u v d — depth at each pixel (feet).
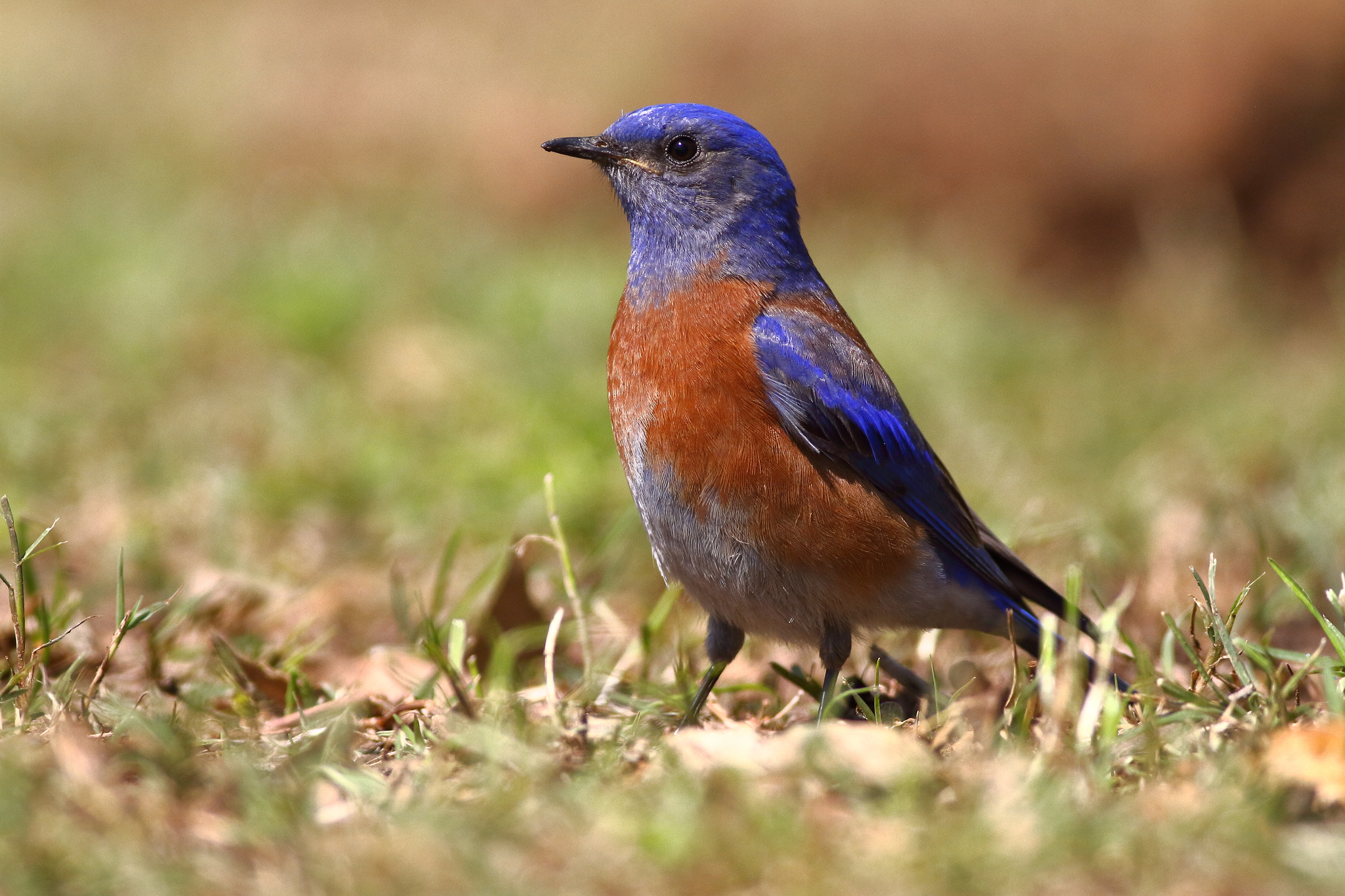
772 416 26.61
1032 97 80.79
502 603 30.55
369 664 29.30
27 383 52.31
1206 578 36.42
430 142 92.68
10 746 20.59
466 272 63.57
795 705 28.07
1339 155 75.61
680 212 29.14
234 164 90.53
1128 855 17.31
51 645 25.48
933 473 28.17
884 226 76.54
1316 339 67.92
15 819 17.70
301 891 16.76
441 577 31.76
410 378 52.75
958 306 62.49
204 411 49.03
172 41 110.83
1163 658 25.00
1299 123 76.48
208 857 17.67
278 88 99.25
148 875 16.89
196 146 92.53
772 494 26.61
